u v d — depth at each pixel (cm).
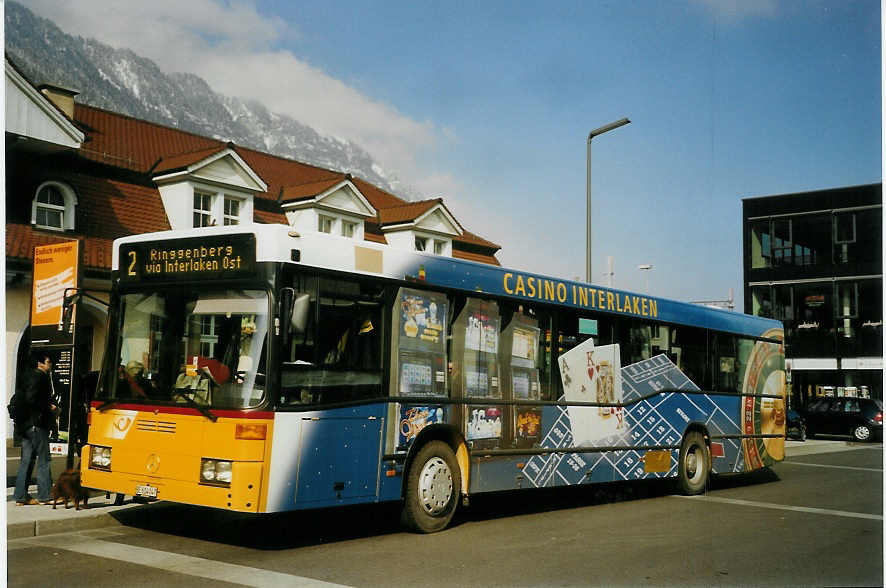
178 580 699
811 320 4850
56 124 1978
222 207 2422
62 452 1077
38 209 2005
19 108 1905
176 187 2328
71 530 940
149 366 882
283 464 805
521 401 1113
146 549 839
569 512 1196
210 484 800
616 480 1267
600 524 1074
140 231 2189
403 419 944
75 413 1084
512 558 828
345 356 884
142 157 2430
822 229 4856
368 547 872
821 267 4834
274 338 812
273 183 2920
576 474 1191
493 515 1149
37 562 770
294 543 890
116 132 2486
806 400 4825
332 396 865
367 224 3111
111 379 908
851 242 4756
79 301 1095
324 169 3325
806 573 798
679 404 1420
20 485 1040
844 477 1825
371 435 903
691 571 792
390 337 940
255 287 830
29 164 2027
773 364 1706
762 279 5006
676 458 1407
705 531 1033
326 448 850
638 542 941
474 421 1041
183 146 2680
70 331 1091
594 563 816
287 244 836
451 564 790
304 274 852
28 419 1042
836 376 4756
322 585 691
